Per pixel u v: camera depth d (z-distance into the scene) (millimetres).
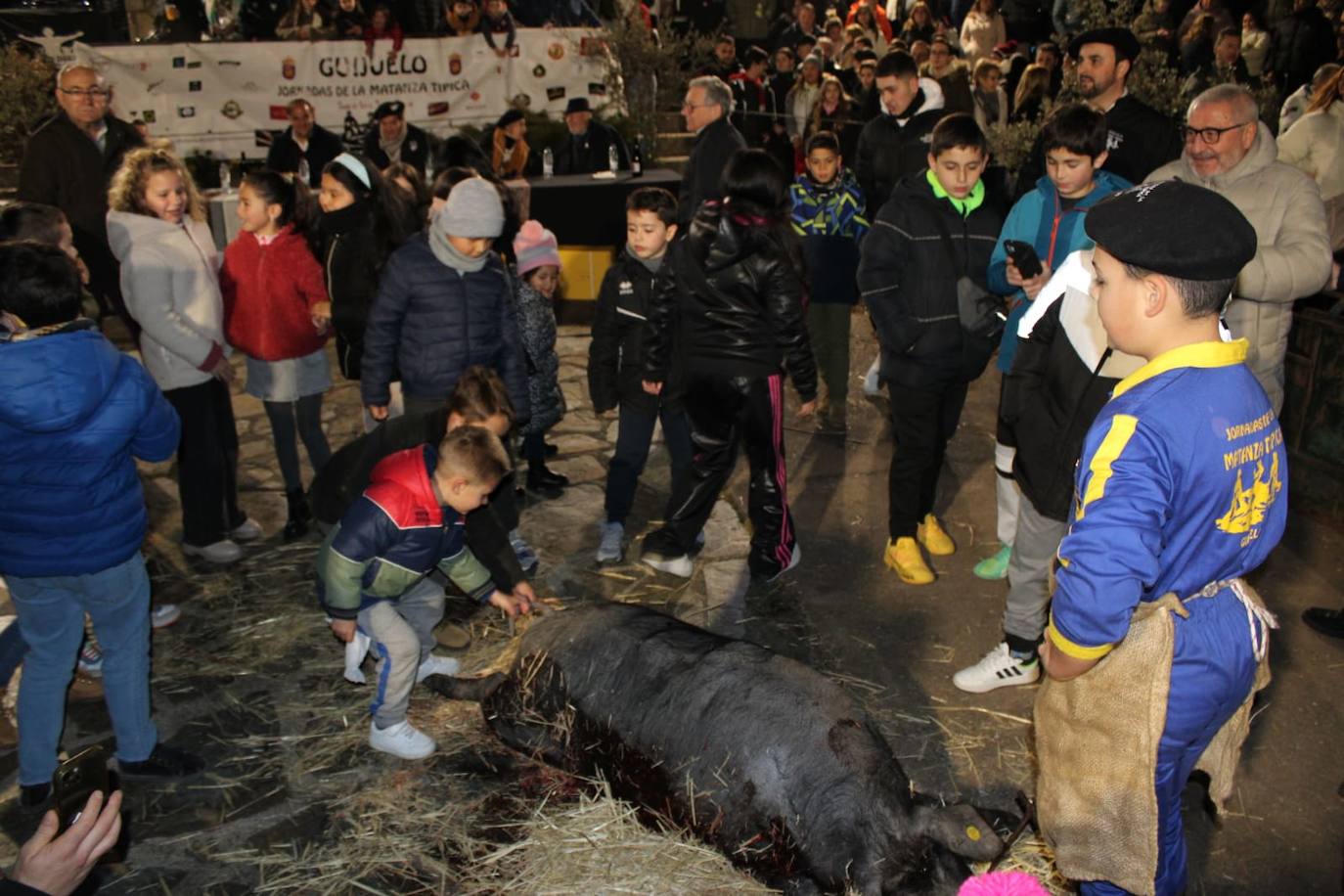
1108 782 2293
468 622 4402
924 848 2834
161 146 4906
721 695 3104
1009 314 4410
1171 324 2119
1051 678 2340
